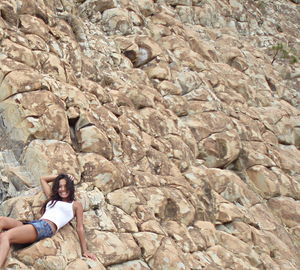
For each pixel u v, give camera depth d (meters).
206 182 9.03
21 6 8.79
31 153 6.75
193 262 7.07
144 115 9.52
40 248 5.49
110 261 6.06
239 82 13.17
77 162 6.97
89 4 12.16
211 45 14.62
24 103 6.97
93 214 6.53
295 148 12.97
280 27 18.44
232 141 10.42
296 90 15.66
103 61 10.45
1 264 5.15
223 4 16.69
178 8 15.15
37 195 6.32
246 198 9.65
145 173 8.02
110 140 7.86
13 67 7.32
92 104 8.26
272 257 8.68
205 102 11.13
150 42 11.50
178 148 9.36
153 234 6.85
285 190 10.36
